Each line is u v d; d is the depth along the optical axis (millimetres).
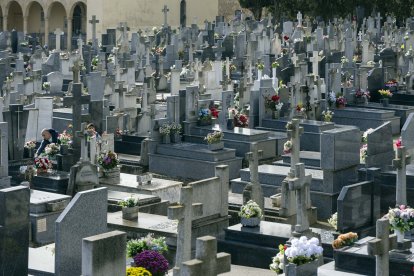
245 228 25297
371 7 84750
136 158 36344
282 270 21328
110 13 96625
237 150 35656
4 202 19828
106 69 57781
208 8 107812
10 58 63156
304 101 40531
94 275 17234
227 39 68000
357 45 66062
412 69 50094
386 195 26609
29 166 30812
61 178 30250
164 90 53500
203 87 45812
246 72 51344
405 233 22953
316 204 29000
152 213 28359
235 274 23859
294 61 51656
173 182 31625
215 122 36938
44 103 36844
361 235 25625
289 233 24828
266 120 39125
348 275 21625
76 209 21375
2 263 19906
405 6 84750
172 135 35906
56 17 105062
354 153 29422
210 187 26641
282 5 87125
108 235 17547
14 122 32438
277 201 28766
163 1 101812
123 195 29422
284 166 31969
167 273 21906
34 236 26375
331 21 85062
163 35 76312
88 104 33781
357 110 41875
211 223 26594
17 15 107750
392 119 41500
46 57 65125
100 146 32094
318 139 36406
